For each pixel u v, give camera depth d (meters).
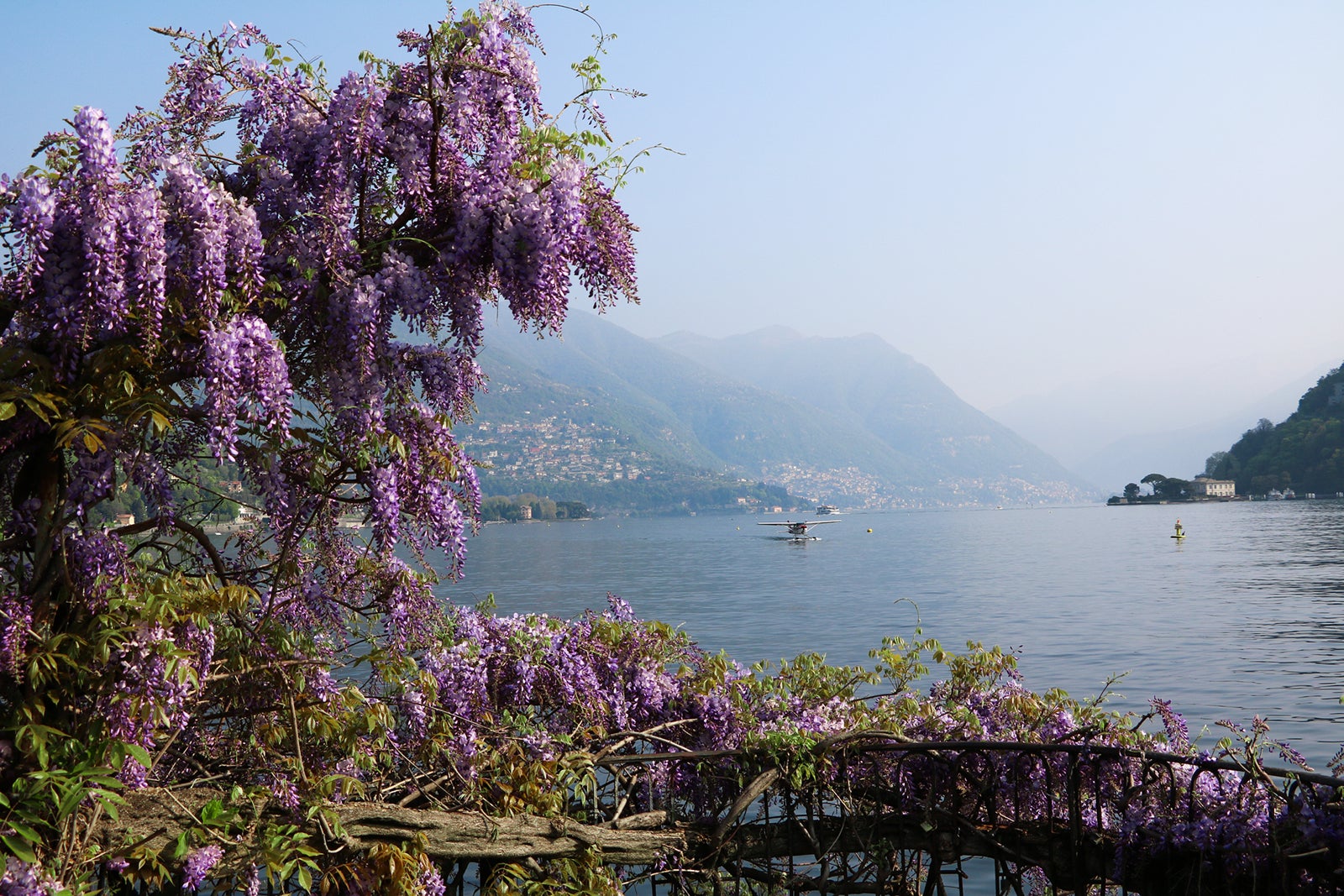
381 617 4.36
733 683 5.29
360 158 3.71
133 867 3.39
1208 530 116.50
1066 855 4.11
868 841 4.35
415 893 3.52
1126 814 3.99
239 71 3.71
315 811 3.51
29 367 3.14
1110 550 81.00
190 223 3.29
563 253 3.79
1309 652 21.67
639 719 5.15
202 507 3.96
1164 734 5.01
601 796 4.81
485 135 3.89
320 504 3.80
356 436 3.62
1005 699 5.39
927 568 64.75
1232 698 16.19
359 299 3.56
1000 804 4.68
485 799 4.29
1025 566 63.16
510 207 3.72
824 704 5.39
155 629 3.27
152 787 3.64
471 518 3.93
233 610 3.72
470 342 3.92
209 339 3.18
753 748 4.45
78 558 3.36
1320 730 13.48
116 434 3.26
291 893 3.75
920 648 5.77
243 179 3.83
